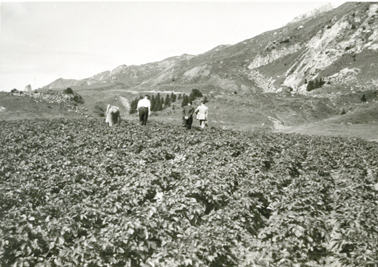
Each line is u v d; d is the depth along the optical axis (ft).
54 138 66.80
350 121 224.12
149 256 29.63
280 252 29.63
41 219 30.68
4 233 27.14
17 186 36.96
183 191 38.22
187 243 28.37
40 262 27.30
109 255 27.71
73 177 40.98
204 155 56.80
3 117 210.18
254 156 57.57
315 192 39.91
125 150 58.65
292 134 102.47
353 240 29.84
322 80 607.37
